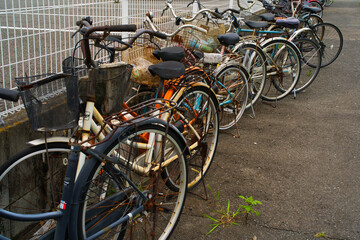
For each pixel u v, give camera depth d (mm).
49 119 1862
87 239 2064
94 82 2082
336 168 3715
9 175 2535
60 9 3215
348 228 2840
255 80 4969
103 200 2258
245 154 3977
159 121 2387
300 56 5363
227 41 3973
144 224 2852
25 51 3008
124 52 3244
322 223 2895
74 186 1958
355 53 8562
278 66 5281
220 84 4113
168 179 3035
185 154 2699
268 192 3303
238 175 3574
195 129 3396
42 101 1832
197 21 3936
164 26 3990
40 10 3006
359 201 3178
